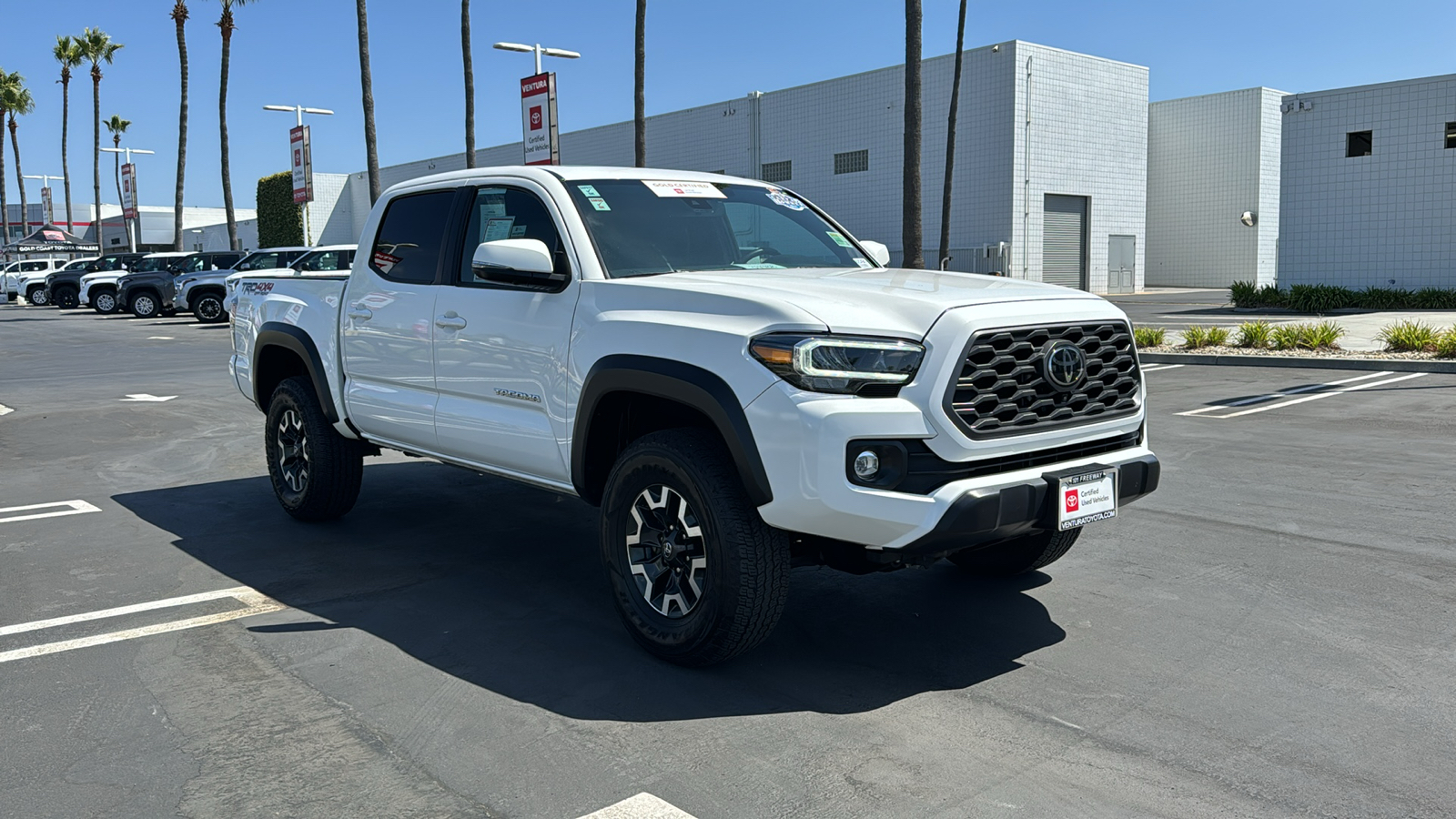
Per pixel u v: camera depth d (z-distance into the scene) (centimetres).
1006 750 330
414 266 531
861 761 323
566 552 568
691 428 395
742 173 4281
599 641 432
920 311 362
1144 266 4134
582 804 298
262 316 648
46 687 387
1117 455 404
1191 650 414
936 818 288
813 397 347
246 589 506
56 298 4059
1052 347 372
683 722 353
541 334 443
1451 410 993
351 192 6312
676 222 474
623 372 394
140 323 3058
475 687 384
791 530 357
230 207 4325
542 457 450
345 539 599
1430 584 489
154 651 423
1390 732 340
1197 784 307
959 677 390
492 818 291
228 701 373
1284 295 2544
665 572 410
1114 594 484
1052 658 408
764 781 311
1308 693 371
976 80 3481
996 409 361
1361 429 907
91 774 319
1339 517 612
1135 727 346
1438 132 2362
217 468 829
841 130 3894
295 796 304
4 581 520
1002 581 508
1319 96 2530
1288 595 477
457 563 547
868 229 3838
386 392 548
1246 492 679
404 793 306
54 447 935
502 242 430
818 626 448
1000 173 3441
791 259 496
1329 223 2545
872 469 345
